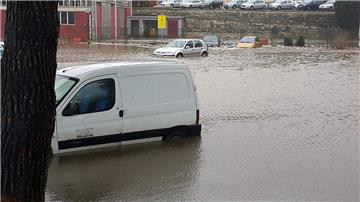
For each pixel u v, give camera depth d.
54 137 8.83
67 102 8.97
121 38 63.84
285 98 17.36
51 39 4.54
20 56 4.46
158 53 36.31
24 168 4.61
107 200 7.32
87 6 58.53
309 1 74.25
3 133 4.63
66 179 8.16
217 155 9.83
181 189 7.81
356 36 64.56
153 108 9.88
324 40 63.97
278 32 72.69
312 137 11.60
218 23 74.19
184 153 9.83
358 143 11.01
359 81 22.25
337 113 14.71
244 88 19.70
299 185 8.03
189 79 10.39
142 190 7.76
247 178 8.38
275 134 11.87
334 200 7.33
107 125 9.34
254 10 75.25
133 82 9.66
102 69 9.37
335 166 9.16
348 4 66.62
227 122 13.25
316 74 25.09
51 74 4.61
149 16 68.62
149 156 9.52
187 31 74.25
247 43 50.75
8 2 4.47
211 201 7.28
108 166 8.85
